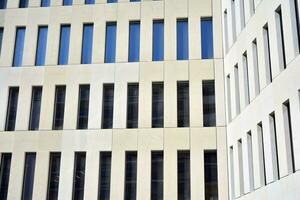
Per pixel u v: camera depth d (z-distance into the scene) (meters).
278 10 16.45
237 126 20.86
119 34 25.31
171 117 23.50
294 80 14.48
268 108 16.75
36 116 24.94
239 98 21.22
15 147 24.16
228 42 23.28
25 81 25.31
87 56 25.47
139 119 23.67
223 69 24.03
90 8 26.08
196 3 25.30
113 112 24.06
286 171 14.79
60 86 25.23
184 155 23.19
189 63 24.31
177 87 24.31
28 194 23.55
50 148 23.91
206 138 22.95
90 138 23.77
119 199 22.50
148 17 25.36
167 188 22.30
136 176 23.03
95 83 24.70
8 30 26.36
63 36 26.14
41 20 26.31
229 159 22.20
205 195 22.23
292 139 14.63
